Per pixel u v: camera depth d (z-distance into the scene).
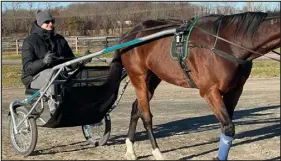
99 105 6.16
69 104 5.91
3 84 14.76
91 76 6.36
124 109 10.22
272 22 5.04
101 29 27.77
